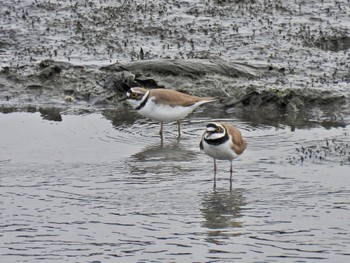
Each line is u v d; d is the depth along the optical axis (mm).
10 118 18734
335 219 12922
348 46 22984
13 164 15703
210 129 14008
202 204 13602
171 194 14062
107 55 22359
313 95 19141
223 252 11844
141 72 20547
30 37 23656
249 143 16641
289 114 18703
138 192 14180
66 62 21469
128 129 17828
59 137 17359
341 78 20609
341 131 17375
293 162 15500
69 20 24781
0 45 23250
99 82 20609
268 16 24766
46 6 25781
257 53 22266
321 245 12008
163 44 23016
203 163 15633
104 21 24594
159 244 12156
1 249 12102
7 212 13438
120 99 19906
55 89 20547
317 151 16047
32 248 12117
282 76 20766
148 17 24875
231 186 14383
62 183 14711
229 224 12789
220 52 22234
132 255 11820
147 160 15820
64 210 13492
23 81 20812
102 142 17000
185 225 12781
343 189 14141
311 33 23469
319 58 21984
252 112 18906
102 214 13281
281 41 23016
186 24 24234
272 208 13406
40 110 19375
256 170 15156
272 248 11945
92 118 18688
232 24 24203
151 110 16875
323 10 25219
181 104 16906
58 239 12398
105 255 11836
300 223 12789
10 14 25141
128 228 12727
